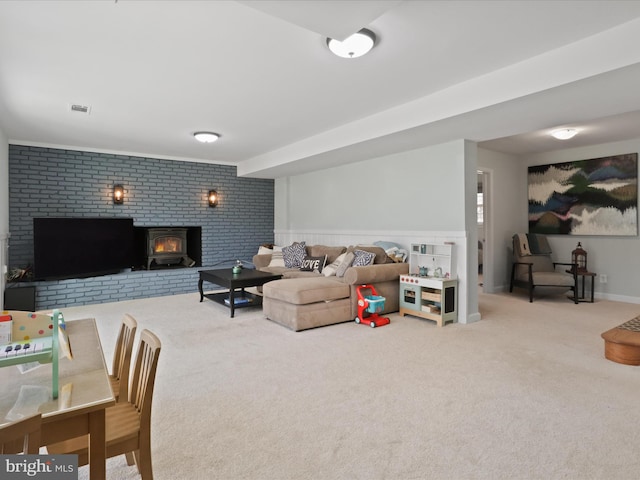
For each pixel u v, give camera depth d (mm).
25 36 2400
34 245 4863
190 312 4859
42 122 4293
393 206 5211
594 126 4633
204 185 6816
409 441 1929
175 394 2469
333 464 1747
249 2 1815
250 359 3115
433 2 2039
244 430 2037
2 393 1152
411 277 4465
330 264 5465
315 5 1837
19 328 1327
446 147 4480
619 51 2309
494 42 2500
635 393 2449
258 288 5898
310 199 6809
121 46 2541
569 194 5984
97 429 1167
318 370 2871
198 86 3254
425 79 3127
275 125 4516
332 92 3416
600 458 1778
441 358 3109
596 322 4258
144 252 6324
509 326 4109
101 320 4441
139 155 6105
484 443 1906
